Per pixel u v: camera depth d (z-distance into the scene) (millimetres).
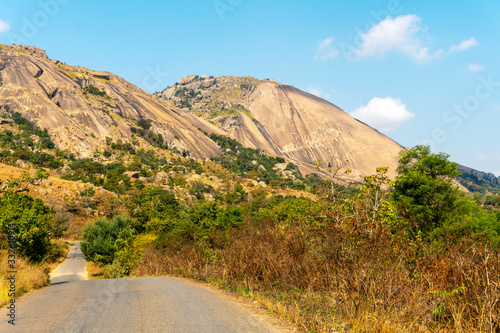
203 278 12469
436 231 12188
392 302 5340
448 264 6180
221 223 21875
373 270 6113
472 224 12961
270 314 6027
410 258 7020
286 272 8391
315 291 7449
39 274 12703
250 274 9906
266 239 10875
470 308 5348
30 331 4926
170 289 9477
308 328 5031
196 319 5594
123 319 5594
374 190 8336
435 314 5449
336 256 6969
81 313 6133
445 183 20875
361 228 6848
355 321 5129
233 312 6184
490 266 5707
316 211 7805
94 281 14023
